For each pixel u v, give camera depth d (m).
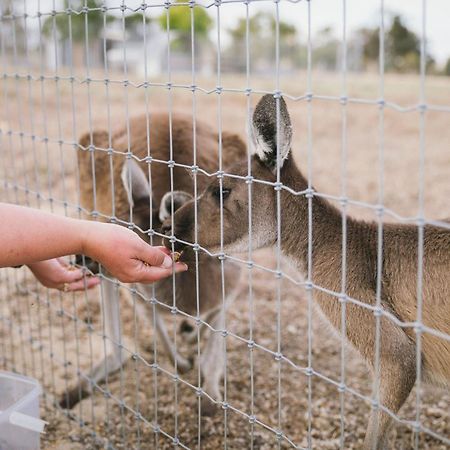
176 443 1.00
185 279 1.37
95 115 4.66
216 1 0.78
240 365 1.60
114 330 1.51
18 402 1.01
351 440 1.26
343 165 0.68
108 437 1.21
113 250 0.83
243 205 1.15
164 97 5.82
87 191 1.67
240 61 11.61
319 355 1.64
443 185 3.19
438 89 6.80
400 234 1.01
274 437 1.28
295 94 6.39
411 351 0.96
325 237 1.09
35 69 6.34
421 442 1.24
